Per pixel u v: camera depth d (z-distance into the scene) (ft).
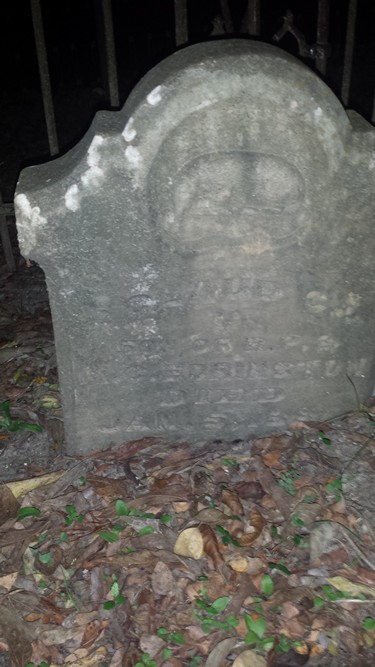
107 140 2.00
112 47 3.19
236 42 2.03
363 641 2.00
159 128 1.99
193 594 2.12
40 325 3.61
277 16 8.70
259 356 2.54
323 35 2.96
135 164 2.05
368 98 6.95
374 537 2.31
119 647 1.99
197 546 2.24
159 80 1.97
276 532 2.30
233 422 2.71
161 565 2.18
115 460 2.63
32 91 7.71
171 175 2.08
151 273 2.28
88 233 2.17
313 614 2.06
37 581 2.21
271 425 2.73
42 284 4.00
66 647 2.02
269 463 2.57
